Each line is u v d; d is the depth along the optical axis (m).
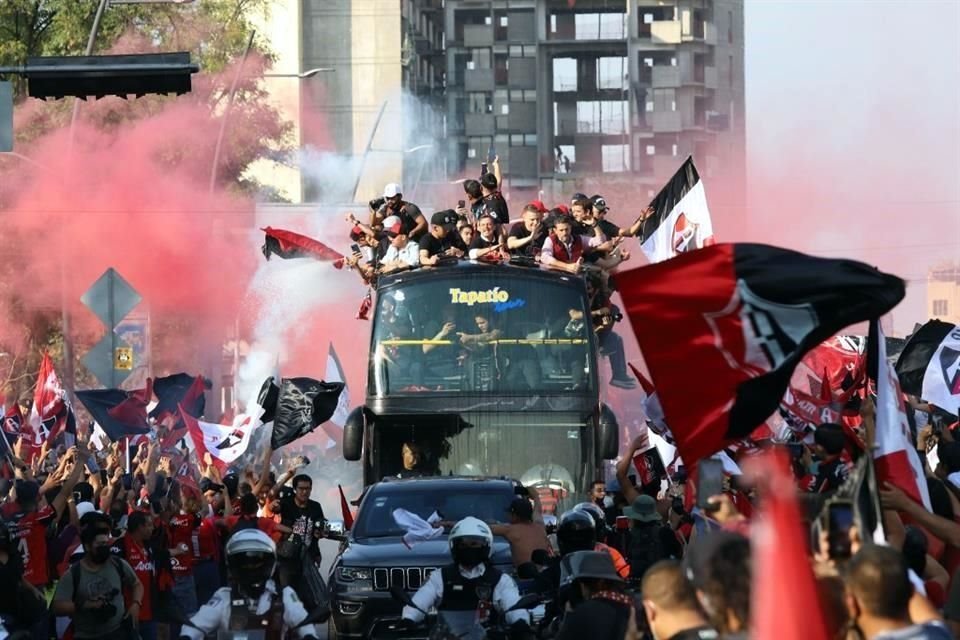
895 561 11.87
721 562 11.04
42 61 29.03
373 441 40.34
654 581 12.21
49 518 28.09
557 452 39.91
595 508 27.25
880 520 14.70
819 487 20.80
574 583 17.31
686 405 16.41
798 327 16.16
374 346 40.44
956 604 15.55
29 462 42.53
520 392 40.00
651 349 16.36
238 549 18.00
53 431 43.56
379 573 29.59
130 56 29.08
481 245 43.44
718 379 16.30
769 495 8.65
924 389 31.48
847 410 29.77
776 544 8.55
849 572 12.02
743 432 16.42
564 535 22.34
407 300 40.56
